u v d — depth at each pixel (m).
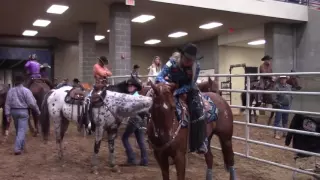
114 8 13.66
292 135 6.30
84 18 16.41
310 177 6.50
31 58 11.05
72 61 23.19
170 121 4.21
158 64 11.84
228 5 14.95
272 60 17.78
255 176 6.53
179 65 4.46
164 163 4.46
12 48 20.53
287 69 18.16
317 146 5.88
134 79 7.16
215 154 8.48
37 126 10.58
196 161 7.70
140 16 15.99
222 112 5.37
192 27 19.02
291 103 10.32
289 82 11.20
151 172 6.77
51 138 10.30
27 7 14.11
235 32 20.34
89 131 6.80
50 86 11.08
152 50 26.42
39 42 21.42
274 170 7.02
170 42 24.47
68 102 7.08
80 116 6.89
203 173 6.70
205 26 18.72
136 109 6.36
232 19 16.91
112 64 13.90
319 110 9.55
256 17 16.44
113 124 6.60
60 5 13.88
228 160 5.54
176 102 4.43
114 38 13.67
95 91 6.71
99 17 16.23
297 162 7.58
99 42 23.97
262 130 12.08
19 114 8.18
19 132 8.23
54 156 8.02
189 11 15.02
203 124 4.54
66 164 7.30
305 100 9.91
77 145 9.34
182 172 4.29
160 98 4.23
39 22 17.14
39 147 9.02
